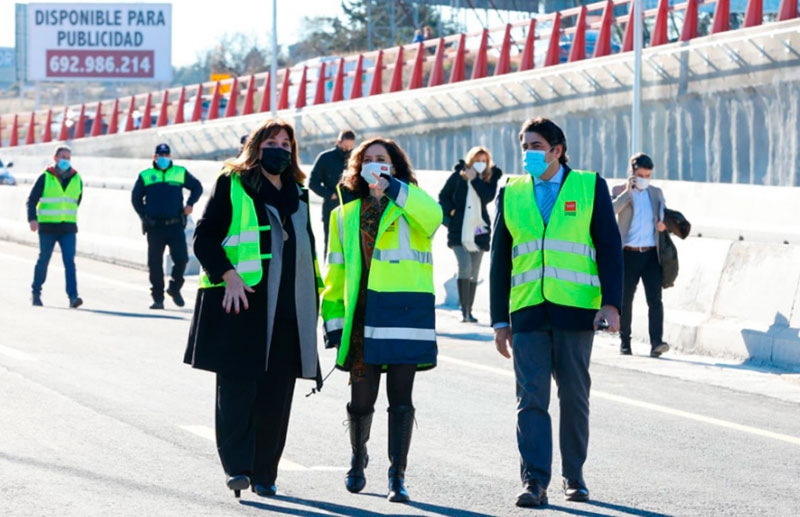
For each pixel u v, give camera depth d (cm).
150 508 1471
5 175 9244
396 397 1582
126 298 3916
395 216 1566
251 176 1520
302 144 9906
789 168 5809
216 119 10988
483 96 7919
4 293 3925
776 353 2733
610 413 2180
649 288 2866
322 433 1953
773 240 2988
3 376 2380
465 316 3475
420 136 8594
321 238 4378
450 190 3428
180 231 3669
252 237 1513
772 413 2206
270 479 1562
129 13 16588
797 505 1568
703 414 2181
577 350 1581
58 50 16650
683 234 2833
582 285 1577
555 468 1789
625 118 6838
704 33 12262
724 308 2919
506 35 7994
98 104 13100
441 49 8619
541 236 1583
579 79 7112
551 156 1584
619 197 2862
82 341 2905
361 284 1584
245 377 1504
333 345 1595
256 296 1515
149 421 1994
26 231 6141
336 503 1530
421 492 1605
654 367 2723
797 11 5872
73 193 3631
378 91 9238
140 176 3647
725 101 6206
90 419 1997
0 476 1608
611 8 7150
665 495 1611
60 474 1628
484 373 2605
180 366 2577
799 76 5722
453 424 2058
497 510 1518
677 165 6519
